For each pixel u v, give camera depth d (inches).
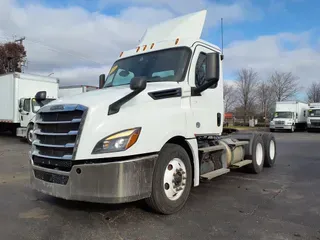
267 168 352.5
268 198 221.6
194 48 213.3
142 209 188.7
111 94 173.2
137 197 157.6
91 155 150.6
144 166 161.0
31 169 179.3
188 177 191.8
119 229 159.5
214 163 236.7
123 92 177.2
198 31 226.7
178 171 183.8
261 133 344.2
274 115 1427.2
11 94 676.7
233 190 244.8
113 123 155.5
